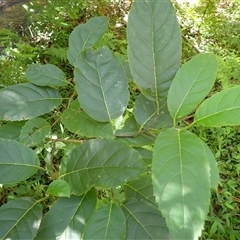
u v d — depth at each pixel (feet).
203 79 2.53
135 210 2.56
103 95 2.81
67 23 12.48
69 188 2.46
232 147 9.63
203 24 13.42
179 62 2.80
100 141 2.55
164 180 2.02
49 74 3.45
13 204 2.57
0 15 12.53
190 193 1.98
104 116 2.81
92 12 12.94
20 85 3.33
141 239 2.46
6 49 9.98
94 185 2.43
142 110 3.01
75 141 3.50
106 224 2.40
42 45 11.59
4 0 13.14
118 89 2.84
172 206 1.96
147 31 2.72
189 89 2.54
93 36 3.68
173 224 1.92
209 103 2.40
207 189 1.99
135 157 2.45
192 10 13.65
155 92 2.81
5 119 3.18
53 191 2.47
